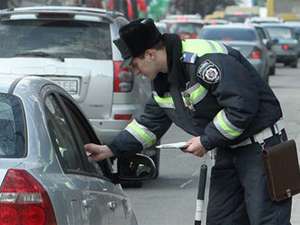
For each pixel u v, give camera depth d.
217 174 10.49
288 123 33.59
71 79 19.66
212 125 9.80
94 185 9.28
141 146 10.70
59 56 19.92
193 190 20.02
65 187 8.17
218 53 9.84
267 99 10.09
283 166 10.07
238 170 10.24
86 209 8.60
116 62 19.83
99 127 19.64
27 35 20.28
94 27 20.27
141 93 20.31
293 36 82.38
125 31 9.94
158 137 10.83
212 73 9.70
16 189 7.50
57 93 9.66
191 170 22.92
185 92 9.97
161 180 21.31
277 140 10.14
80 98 19.62
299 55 88.44
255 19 99.31
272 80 61.22
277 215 10.08
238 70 9.77
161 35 9.98
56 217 7.76
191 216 17.30
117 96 19.73
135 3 62.56
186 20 81.00
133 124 10.75
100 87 19.69
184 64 9.88
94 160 10.47
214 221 10.61
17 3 53.78
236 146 10.15
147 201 18.64
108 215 9.48
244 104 9.66
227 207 10.52
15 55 20.02
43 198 7.63
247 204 10.17
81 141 10.01
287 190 10.07
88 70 19.67
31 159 7.94
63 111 9.59
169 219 17.00
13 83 8.64
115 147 10.56
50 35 20.25
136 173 10.65
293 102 42.88
